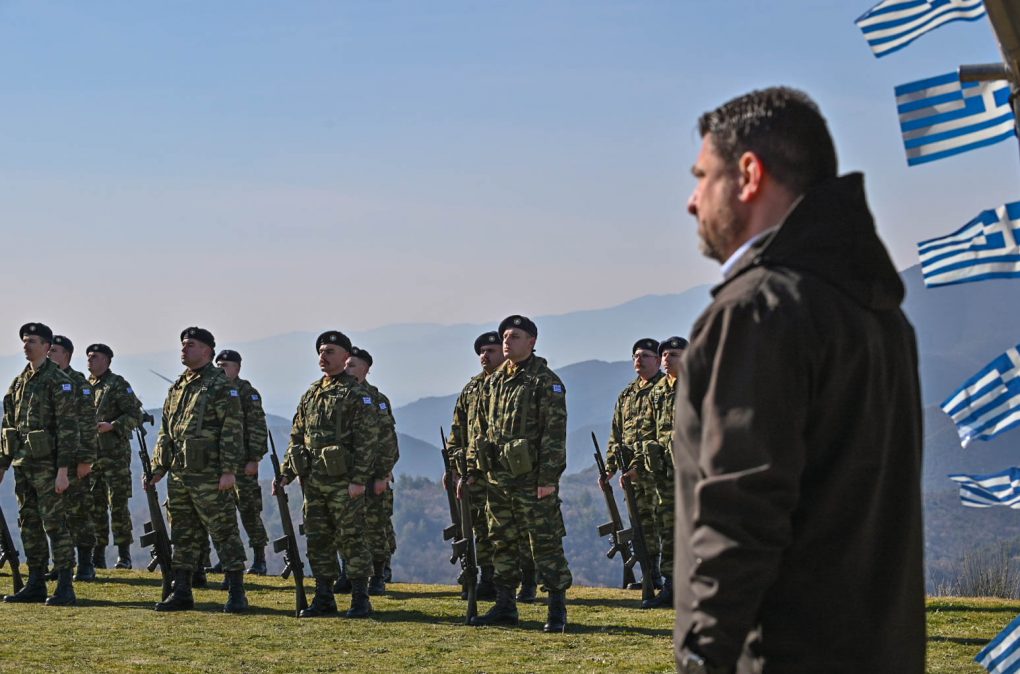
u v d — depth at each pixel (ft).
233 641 32.78
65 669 28.45
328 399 38.37
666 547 41.04
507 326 36.29
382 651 31.22
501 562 36.19
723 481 8.31
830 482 8.66
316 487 38.09
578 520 436.35
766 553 8.24
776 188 9.34
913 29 15.33
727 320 8.63
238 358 53.42
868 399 8.68
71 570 40.83
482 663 29.43
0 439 41.45
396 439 47.16
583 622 36.58
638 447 43.96
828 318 8.57
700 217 9.82
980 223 16.15
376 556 45.32
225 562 38.55
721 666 8.30
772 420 8.34
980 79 14.39
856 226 9.00
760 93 9.61
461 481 36.91
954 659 27.86
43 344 40.83
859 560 8.74
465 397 42.88
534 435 35.42
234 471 38.60
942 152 15.07
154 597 42.68
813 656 8.64
